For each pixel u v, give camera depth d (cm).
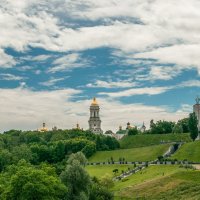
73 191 12700
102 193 13575
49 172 13188
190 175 16062
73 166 13038
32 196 10706
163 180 16188
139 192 15762
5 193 10906
